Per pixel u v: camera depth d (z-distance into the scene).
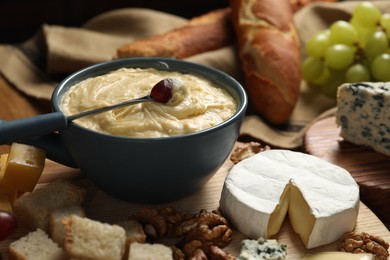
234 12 0.88
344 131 0.70
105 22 0.99
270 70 0.80
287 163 0.59
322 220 0.52
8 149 0.68
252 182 0.56
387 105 0.67
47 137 0.58
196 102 0.56
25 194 0.56
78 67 0.88
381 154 0.68
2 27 1.15
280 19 0.85
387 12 0.95
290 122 0.82
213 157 0.55
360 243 0.53
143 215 0.54
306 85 0.89
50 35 0.90
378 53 0.82
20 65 0.89
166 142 0.51
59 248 0.51
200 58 0.84
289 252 0.53
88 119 0.54
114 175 0.54
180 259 0.51
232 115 0.56
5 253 0.52
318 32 0.93
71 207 0.54
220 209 0.58
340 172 0.58
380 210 0.64
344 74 0.83
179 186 0.56
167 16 1.00
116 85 0.58
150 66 0.63
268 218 0.53
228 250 0.53
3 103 0.82
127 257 0.51
